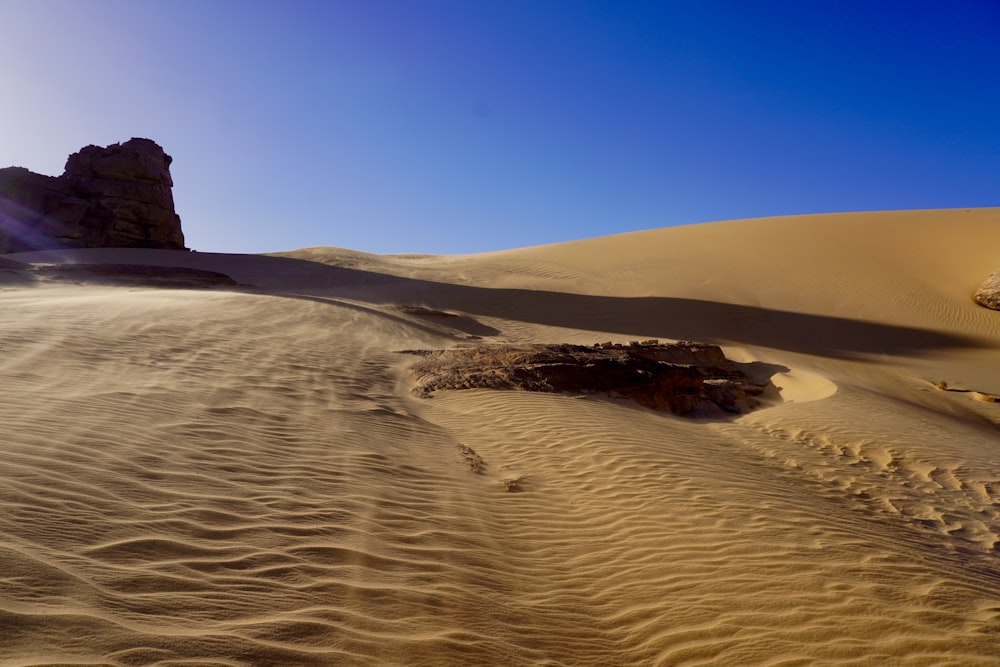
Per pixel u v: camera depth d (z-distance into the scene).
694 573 4.46
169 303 15.29
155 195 48.84
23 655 2.16
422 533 4.55
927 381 21.39
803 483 7.66
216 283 29.09
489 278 35.88
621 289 33.03
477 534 4.82
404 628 3.16
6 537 2.95
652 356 15.65
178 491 4.18
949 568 4.76
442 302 29.16
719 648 3.45
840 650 3.35
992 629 3.61
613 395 11.28
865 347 26.58
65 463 4.12
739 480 6.94
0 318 9.76
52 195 44.78
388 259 44.69
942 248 40.84
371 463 5.92
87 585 2.76
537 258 42.19
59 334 9.05
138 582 2.93
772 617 3.77
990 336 29.61
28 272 25.97
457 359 12.23
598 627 3.72
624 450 7.63
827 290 34.56
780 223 48.88
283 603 3.11
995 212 49.84
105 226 46.00
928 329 29.98
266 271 35.34
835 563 4.59
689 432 9.77
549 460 7.24
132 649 2.38
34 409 5.25
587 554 4.84
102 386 6.63
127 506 3.73
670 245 44.03
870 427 11.38
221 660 2.47
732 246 42.72
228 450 5.33
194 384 7.58
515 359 11.91
